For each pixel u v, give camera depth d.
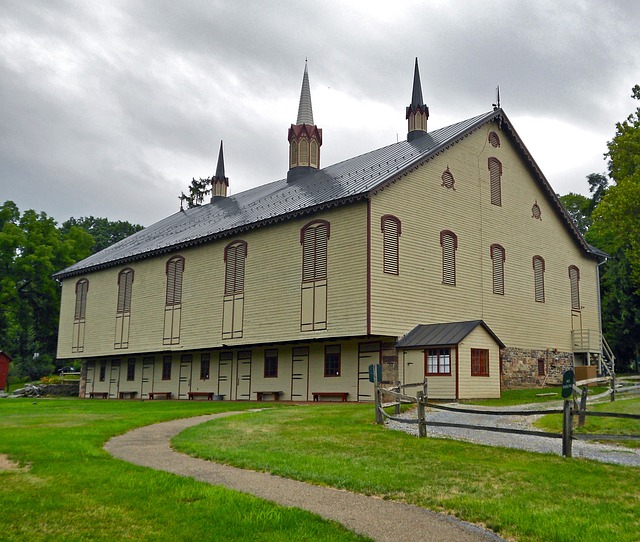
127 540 7.79
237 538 7.87
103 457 12.83
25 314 63.41
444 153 31.78
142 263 41.03
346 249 28.47
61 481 10.45
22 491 9.76
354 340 29.22
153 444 15.01
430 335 27.45
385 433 15.86
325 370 30.20
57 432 16.41
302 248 30.48
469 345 26.75
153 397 40.12
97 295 44.72
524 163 36.59
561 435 12.80
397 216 28.95
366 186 28.58
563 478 10.84
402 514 9.02
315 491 10.27
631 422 16.50
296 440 14.95
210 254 35.84
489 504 9.31
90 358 45.06
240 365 34.47
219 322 34.44
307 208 30.02
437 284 30.33
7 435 15.70
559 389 32.16
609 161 45.22
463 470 11.50
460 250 31.88
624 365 47.84
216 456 12.96
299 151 41.19
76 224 96.75
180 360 38.56
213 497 9.55
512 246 34.97
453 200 31.92
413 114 37.59
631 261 42.59
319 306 29.19
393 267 28.42
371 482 10.62
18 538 7.68
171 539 7.83
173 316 37.72
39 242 63.22
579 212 67.00
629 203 40.03
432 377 26.70
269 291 31.80
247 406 26.03
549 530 8.16
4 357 53.88
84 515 8.66
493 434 15.85
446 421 18.55
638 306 45.72
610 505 9.27
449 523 8.65
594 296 40.41
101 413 22.80
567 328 37.72
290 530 8.13
